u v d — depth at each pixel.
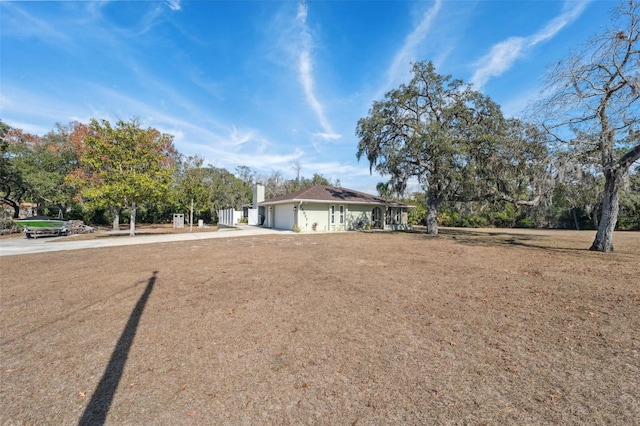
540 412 2.02
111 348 3.07
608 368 2.63
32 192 22.34
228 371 2.61
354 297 4.91
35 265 7.88
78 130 24.92
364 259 8.77
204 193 29.98
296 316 4.02
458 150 15.39
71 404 2.14
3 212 23.23
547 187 11.75
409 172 18.75
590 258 9.06
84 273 6.81
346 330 3.54
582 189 12.99
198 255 9.53
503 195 15.66
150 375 2.54
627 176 10.21
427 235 18.77
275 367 2.68
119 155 16.58
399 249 11.19
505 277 6.42
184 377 2.51
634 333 3.41
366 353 2.95
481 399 2.18
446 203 20.75
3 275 6.64
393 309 4.31
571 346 3.09
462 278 6.31
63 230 18.33
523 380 2.44
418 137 16.89
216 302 4.64
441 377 2.49
